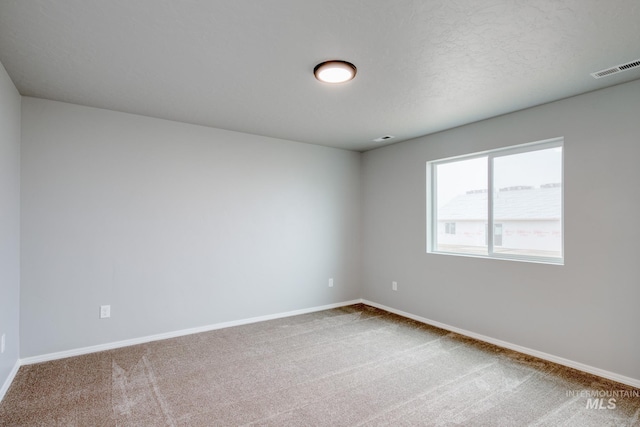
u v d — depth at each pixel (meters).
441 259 4.02
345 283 5.05
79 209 3.15
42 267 2.97
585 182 2.83
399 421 2.12
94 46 2.09
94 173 3.22
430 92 2.82
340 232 4.99
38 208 2.96
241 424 2.07
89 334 3.18
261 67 2.37
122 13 1.75
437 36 1.97
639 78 2.54
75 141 3.14
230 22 1.83
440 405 2.30
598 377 2.71
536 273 3.14
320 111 3.32
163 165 3.59
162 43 2.05
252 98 2.97
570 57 2.21
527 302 3.21
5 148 2.43
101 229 3.25
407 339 3.59
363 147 4.93
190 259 3.74
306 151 4.66
